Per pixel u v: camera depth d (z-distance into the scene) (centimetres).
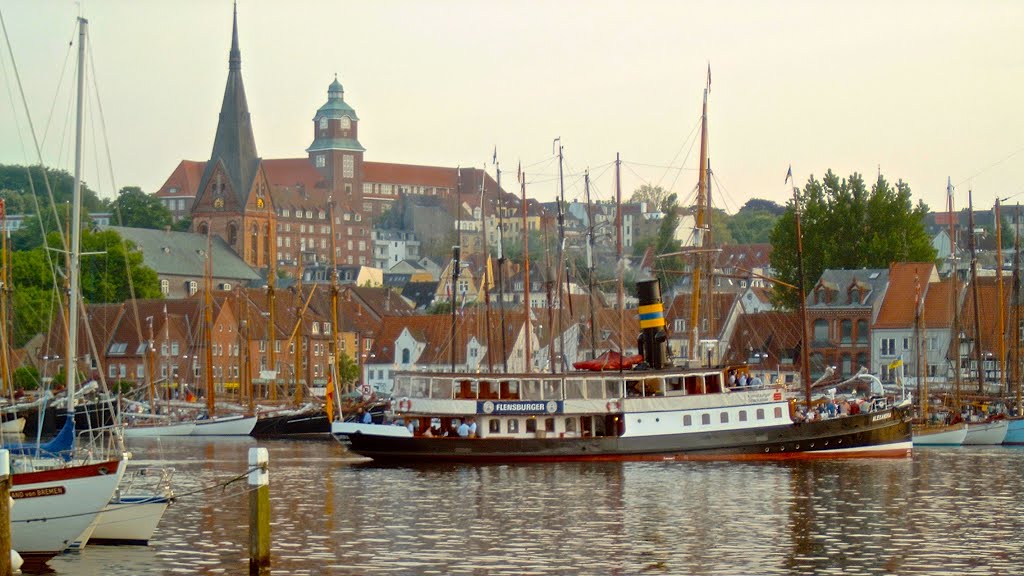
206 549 7994
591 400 12756
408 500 10225
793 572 7481
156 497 7806
